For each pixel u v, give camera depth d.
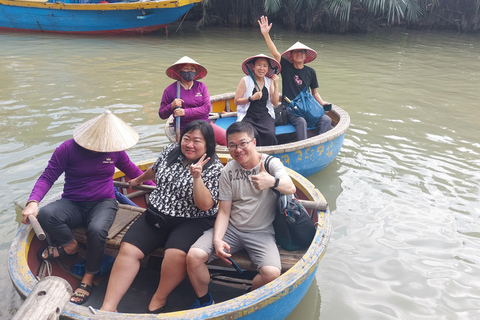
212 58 10.76
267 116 4.80
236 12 16.92
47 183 2.89
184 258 2.66
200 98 4.38
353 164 5.03
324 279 3.18
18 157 4.85
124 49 11.62
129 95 7.34
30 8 13.38
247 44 13.15
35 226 2.60
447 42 14.69
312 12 15.64
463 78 9.42
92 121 2.99
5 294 2.91
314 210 3.33
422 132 6.08
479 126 6.39
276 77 4.79
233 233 2.80
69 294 1.80
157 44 12.62
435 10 17.17
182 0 13.20
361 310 2.89
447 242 3.60
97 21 13.43
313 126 5.15
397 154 5.32
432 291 3.05
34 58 10.14
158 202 2.84
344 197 4.30
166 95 4.36
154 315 2.16
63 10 13.26
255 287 2.69
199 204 2.71
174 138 4.30
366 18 15.89
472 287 3.09
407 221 3.90
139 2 13.00
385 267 3.30
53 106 6.66
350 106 7.16
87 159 2.94
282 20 17.67
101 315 2.16
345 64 10.47
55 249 2.94
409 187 4.50
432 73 9.80
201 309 2.20
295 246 2.88
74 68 9.24
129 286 2.79
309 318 2.85
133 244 2.72
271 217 2.82
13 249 2.64
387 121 6.50
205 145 2.82
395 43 14.08
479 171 4.88
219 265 2.85
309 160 4.44
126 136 3.01
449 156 5.28
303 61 5.11
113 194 3.16
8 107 6.56
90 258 2.83
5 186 4.23
